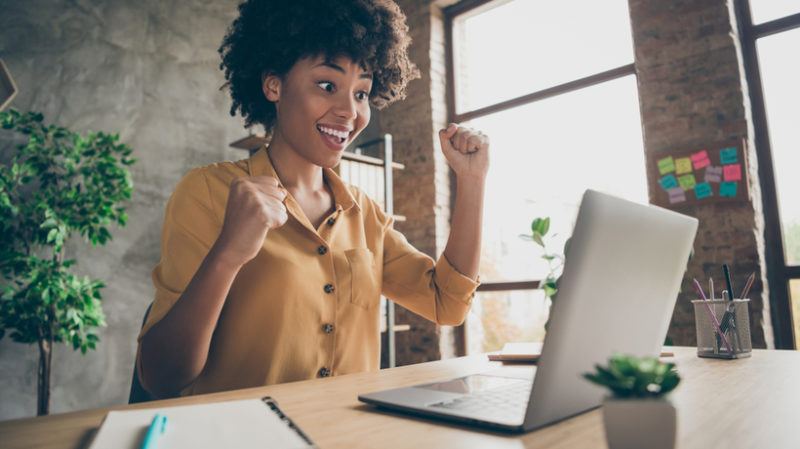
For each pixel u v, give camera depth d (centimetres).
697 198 264
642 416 37
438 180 382
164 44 337
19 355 270
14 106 282
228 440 48
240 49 127
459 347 373
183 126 337
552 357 54
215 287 81
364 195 137
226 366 101
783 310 256
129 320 301
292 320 104
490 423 55
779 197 263
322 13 113
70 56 302
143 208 314
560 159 338
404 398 68
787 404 66
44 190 271
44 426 59
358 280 117
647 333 66
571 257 53
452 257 122
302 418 62
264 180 85
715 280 256
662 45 282
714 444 50
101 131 294
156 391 88
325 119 113
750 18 274
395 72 145
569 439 52
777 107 267
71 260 256
